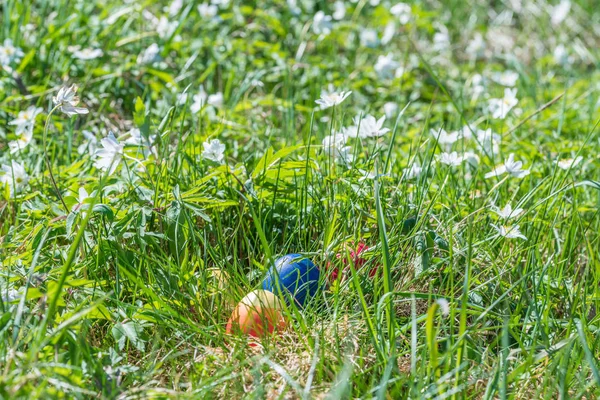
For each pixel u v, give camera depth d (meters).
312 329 2.48
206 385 2.15
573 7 7.25
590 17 7.14
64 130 3.98
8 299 2.30
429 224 2.86
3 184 3.00
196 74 4.87
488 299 2.68
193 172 3.12
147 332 2.44
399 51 5.84
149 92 4.51
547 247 3.07
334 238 2.83
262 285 2.59
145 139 2.90
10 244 2.62
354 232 2.69
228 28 5.28
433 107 4.88
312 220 2.96
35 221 2.89
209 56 5.02
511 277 2.79
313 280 2.62
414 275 2.68
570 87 5.44
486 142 3.61
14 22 4.67
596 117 4.65
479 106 5.02
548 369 2.32
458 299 2.45
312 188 3.00
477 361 2.36
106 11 4.90
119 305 2.41
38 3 5.20
